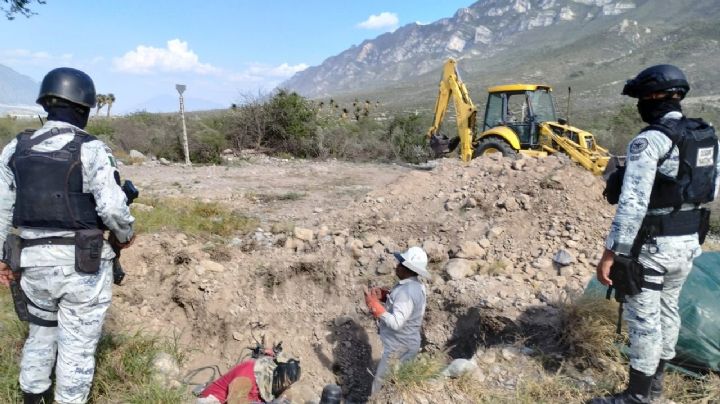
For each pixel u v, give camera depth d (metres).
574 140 10.74
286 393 4.09
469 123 12.59
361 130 21.17
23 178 2.55
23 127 16.55
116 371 3.43
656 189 2.57
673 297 2.83
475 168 7.92
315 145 18.64
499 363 3.62
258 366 3.34
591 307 3.76
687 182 2.52
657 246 2.61
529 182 6.88
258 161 16.41
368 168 14.96
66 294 2.64
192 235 6.07
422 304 3.93
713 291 3.35
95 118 20.23
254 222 7.07
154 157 16.12
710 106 48.34
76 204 2.59
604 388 3.24
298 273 5.39
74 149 2.57
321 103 23.44
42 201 2.53
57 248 2.58
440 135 13.97
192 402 3.37
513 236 5.90
